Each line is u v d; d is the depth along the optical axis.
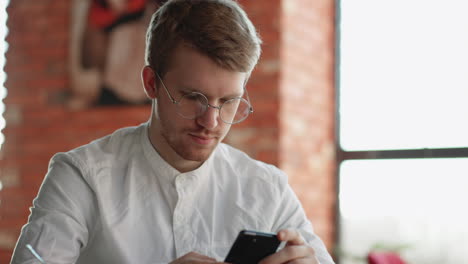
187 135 1.49
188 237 1.60
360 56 4.15
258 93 3.74
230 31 1.44
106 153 1.62
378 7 4.11
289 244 1.44
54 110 4.33
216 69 1.44
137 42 4.12
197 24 1.45
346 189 4.13
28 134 4.38
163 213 1.61
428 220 3.86
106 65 4.20
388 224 3.98
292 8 3.83
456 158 3.79
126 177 1.60
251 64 1.48
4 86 4.49
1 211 4.37
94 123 4.20
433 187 3.86
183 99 1.47
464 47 3.80
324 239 4.07
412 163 3.93
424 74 3.93
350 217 4.10
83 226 1.54
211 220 1.64
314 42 4.05
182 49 1.46
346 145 4.16
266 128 3.71
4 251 4.31
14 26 4.51
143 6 4.12
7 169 4.40
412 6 3.99
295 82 3.83
